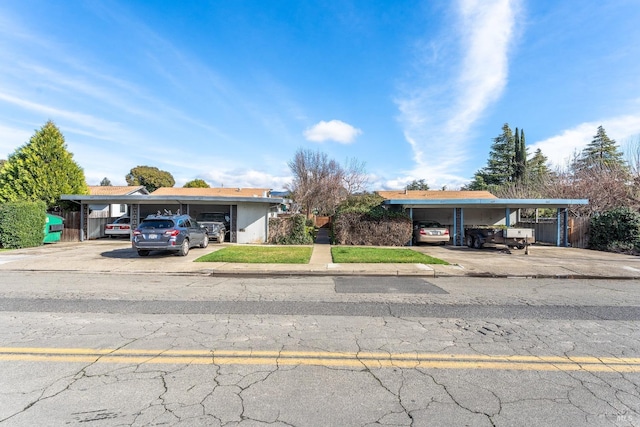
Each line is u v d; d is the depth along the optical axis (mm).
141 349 4281
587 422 2805
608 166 26688
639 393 3285
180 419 2811
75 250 15602
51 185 21312
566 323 5480
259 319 5602
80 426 2705
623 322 5551
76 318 5609
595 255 14992
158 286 8453
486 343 4570
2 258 13031
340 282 9094
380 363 3922
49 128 21781
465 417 2867
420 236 18734
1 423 2725
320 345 4461
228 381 3469
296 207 41531
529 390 3328
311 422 2785
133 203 20875
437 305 6617
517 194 31891
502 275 10195
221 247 16938
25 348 4293
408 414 2902
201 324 5316
